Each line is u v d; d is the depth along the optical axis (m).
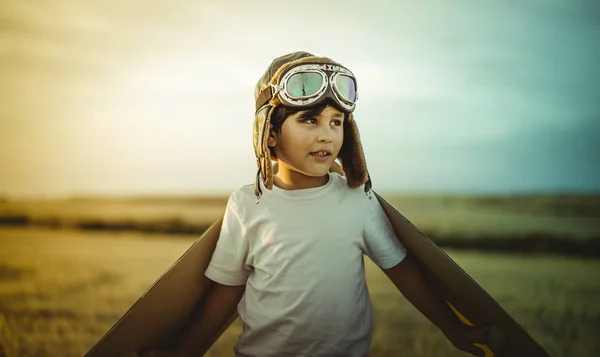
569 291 4.68
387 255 1.64
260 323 1.56
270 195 1.59
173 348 1.81
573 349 3.16
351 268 1.56
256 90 1.64
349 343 1.55
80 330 3.61
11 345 3.29
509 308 4.14
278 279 1.54
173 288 1.69
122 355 1.67
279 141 1.56
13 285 5.02
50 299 4.47
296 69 1.48
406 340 3.35
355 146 1.62
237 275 1.66
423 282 1.78
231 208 1.64
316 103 1.47
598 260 5.89
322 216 1.55
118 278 5.40
